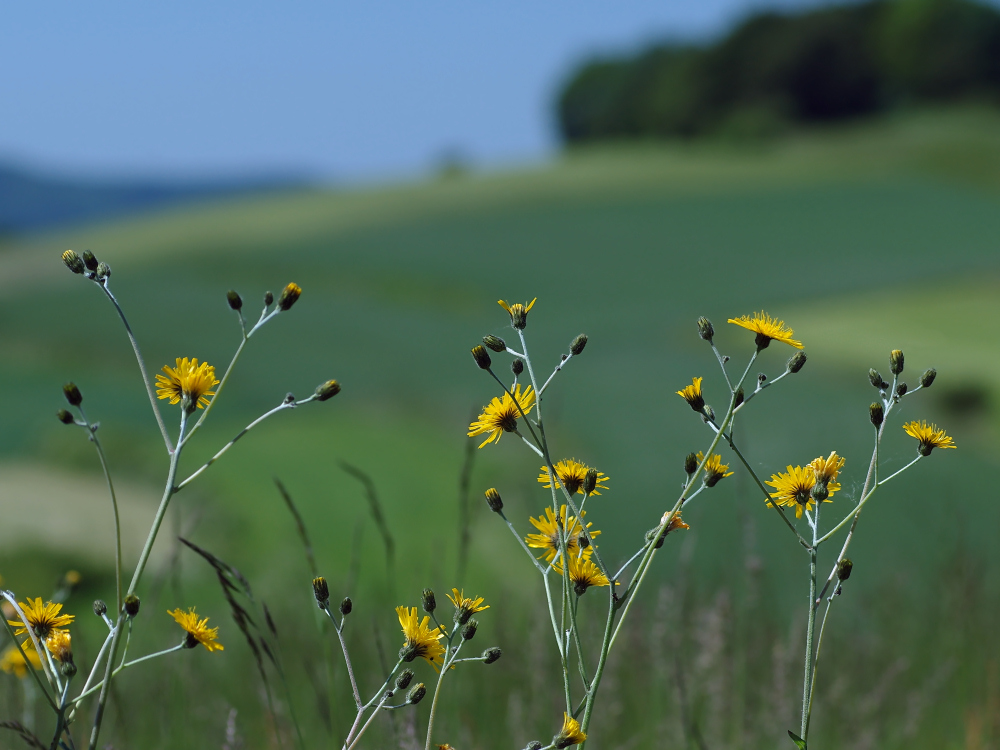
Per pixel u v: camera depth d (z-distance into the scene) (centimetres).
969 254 4191
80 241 6391
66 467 1270
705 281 4034
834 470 116
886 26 9088
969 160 6950
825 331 2558
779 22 9531
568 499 114
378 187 7419
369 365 2844
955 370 1834
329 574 508
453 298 4050
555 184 6831
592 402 1877
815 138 8538
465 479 189
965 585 279
